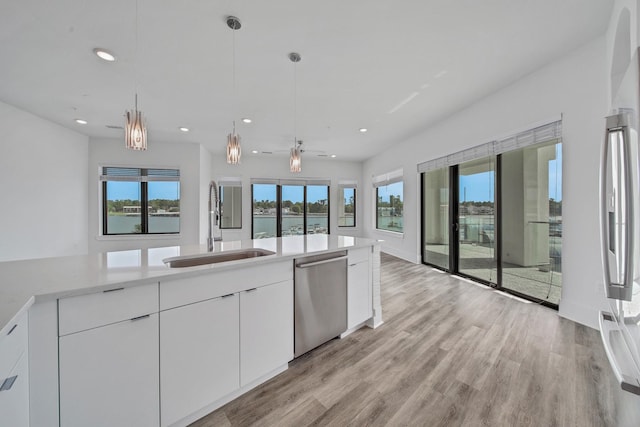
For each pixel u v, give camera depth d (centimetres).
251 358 160
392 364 187
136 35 213
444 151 425
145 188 541
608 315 131
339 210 787
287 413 143
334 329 215
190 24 201
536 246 299
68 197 445
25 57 241
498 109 322
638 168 93
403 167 557
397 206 593
